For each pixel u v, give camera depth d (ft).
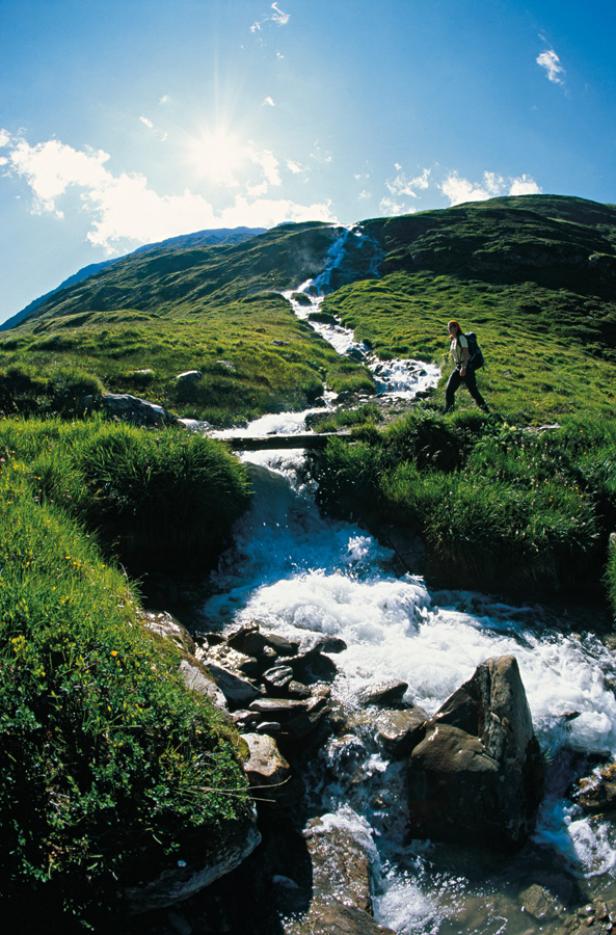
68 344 98.84
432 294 212.02
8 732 16.56
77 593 22.50
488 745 22.90
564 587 37.93
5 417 54.90
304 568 38.52
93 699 17.92
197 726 19.75
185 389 77.66
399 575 38.29
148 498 36.35
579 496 41.70
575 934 18.81
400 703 26.35
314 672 28.17
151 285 337.11
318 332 154.10
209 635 29.55
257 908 18.48
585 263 244.42
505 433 48.06
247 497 41.04
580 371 118.83
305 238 313.73
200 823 17.25
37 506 29.81
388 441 47.73
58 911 15.38
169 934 16.76
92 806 16.19
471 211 338.75
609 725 26.96
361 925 18.38
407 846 22.00
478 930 19.11
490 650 31.12
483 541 37.50
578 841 22.15
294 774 23.11
